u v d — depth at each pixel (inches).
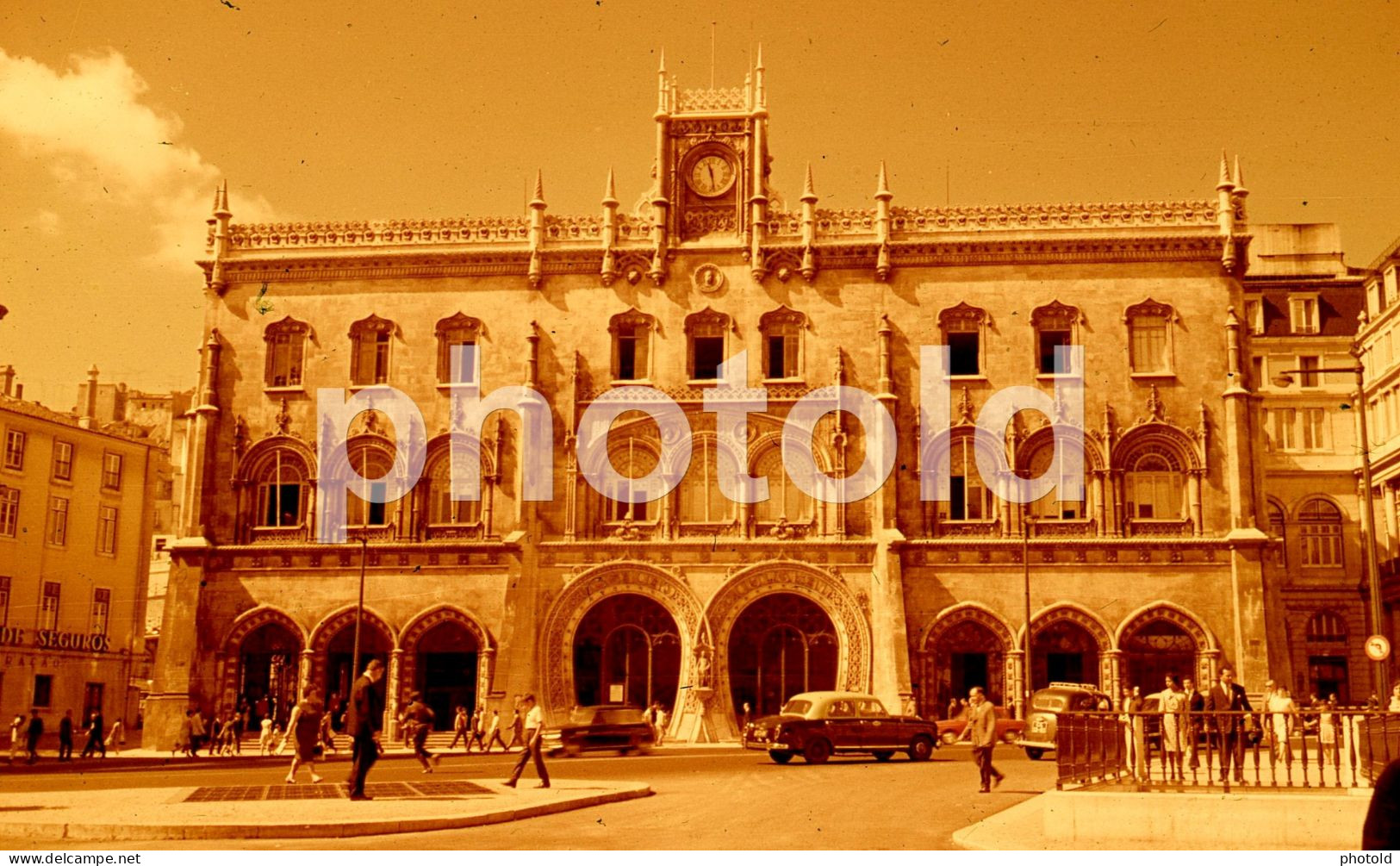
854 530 2506.2
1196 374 2501.2
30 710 3152.1
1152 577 2438.5
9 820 963.3
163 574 4301.2
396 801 1134.4
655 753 2116.1
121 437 3553.2
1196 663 2423.7
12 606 3164.4
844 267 2588.6
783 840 955.3
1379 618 1995.6
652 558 2513.5
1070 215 2564.0
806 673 2488.9
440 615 2534.5
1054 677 2453.2
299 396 2642.7
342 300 2672.2
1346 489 3225.9
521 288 2640.3
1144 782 989.2
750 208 2615.7
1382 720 922.1
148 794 1234.0
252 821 961.5
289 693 2559.1
